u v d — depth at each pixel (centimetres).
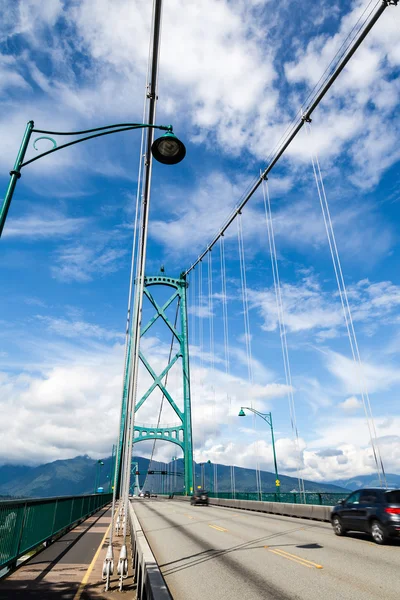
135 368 1146
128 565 951
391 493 1196
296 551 1097
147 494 11381
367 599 642
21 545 927
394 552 1036
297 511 2362
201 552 1128
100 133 769
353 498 1342
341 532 1376
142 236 1225
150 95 1326
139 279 1197
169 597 410
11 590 723
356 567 873
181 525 1919
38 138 702
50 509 1259
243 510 3192
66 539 1417
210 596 679
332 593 679
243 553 1091
